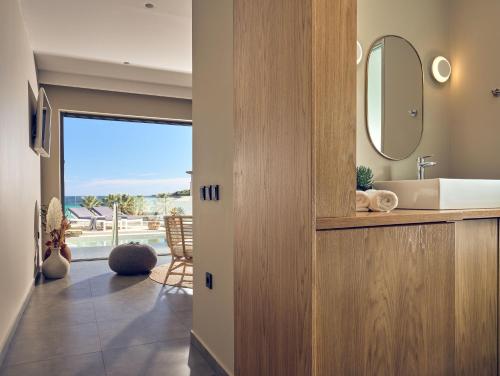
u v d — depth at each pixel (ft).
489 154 6.38
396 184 5.49
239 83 5.19
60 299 10.85
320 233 3.39
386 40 6.47
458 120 6.89
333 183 3.62
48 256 14.38
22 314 9.47
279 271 4.01
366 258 3.53
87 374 6.39
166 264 16.33
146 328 8.53
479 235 4.38
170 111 18.58
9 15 8.54
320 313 3.35
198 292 7.38
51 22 11.14
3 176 7.59
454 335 3.99
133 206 21.02
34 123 13.10
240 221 5.16
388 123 6.47
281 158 3.98
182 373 6.41
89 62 14.80
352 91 3.77
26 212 10.93
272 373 4.18
